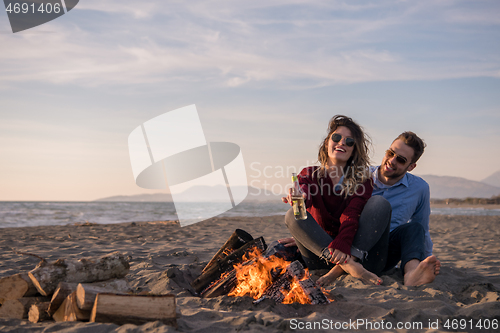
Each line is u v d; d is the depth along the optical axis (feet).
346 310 6.16
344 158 7.76
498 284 8.71
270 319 5.49
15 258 12.25
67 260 5.87
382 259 8.13
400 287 7.64
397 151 8.75
